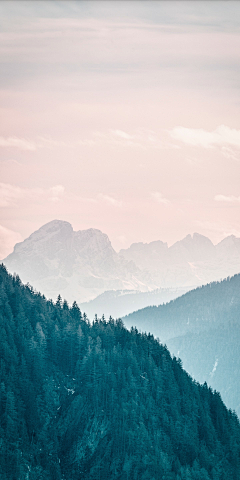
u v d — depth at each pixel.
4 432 196.12
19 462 192.00
